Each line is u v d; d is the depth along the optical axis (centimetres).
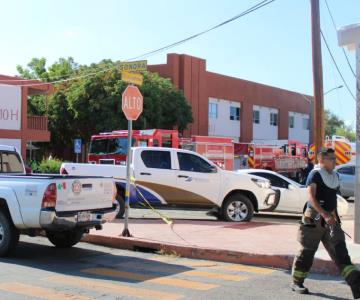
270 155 3219
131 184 1389
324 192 670
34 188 866
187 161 1440
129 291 690
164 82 3847
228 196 1433
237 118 5100
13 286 707
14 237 911
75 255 959
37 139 3200
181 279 769
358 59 1042
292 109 5956
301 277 693
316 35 1555
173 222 1348
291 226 1305
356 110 1041
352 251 939
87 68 3881
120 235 1089
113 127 3534
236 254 912
